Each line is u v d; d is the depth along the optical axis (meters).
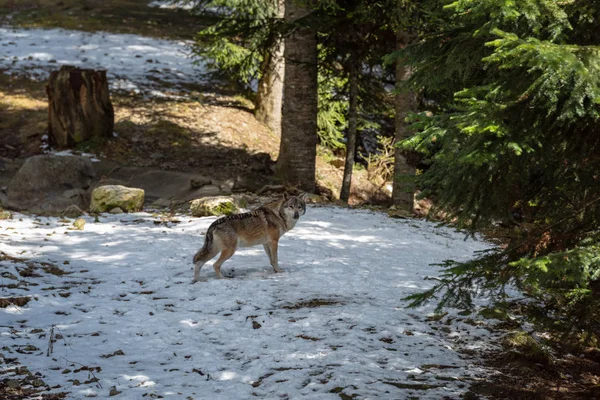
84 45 43.53
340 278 12.45
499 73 7.01
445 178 7.20
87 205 21.28
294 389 7.39
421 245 16.33
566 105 5.66
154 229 16.78
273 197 22.75
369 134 37.62
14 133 30.27
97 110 29.31
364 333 9.41
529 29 6.65
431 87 8.30
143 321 9.86
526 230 7.96
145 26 50.25
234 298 11.00
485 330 9.93
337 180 31.67
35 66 38.38
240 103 37.09
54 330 9.36
